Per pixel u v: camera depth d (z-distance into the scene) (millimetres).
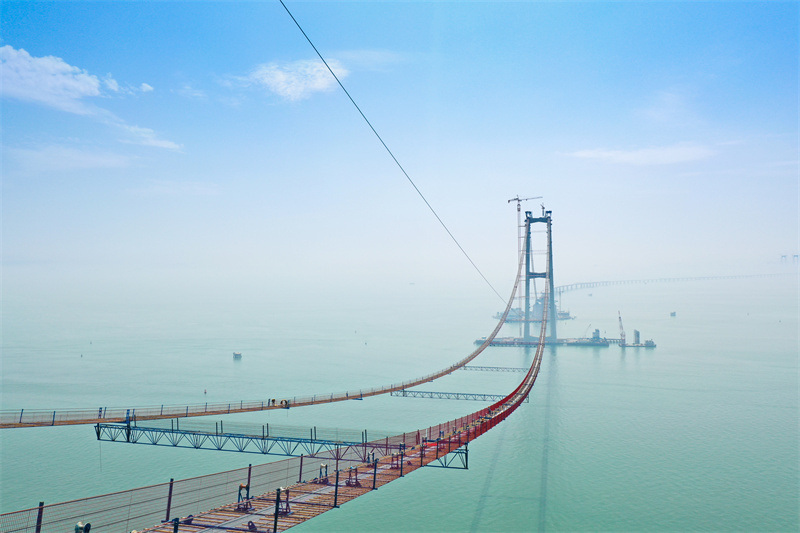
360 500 103438
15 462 119125
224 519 55188
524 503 101875
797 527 92250
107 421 91688
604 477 115312
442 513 97188
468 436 70562
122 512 61938
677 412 172250
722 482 112312
